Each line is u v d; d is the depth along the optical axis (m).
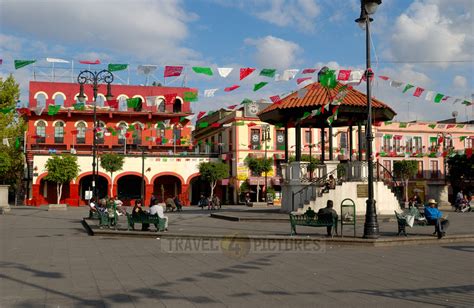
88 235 17.30
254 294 7.59
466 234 15.24
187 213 30.70
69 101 50.81
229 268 9.95
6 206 34.16
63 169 44.09
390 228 17.64
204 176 50.22
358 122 23.94
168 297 7.41
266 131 50.22
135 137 52.81
